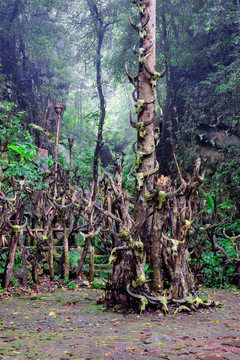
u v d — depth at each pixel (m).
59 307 3.60
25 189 5.38
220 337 2.37
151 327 2.70
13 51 16.42
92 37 16.66
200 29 11.88
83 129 20.62
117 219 3.44
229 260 5.12
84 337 2.38
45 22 17.39
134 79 4.15
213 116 12.08
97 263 6.10
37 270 5.14
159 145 14.68
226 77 11.73
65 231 5.23
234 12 9.79
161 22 14.31
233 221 6.17
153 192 3.40
